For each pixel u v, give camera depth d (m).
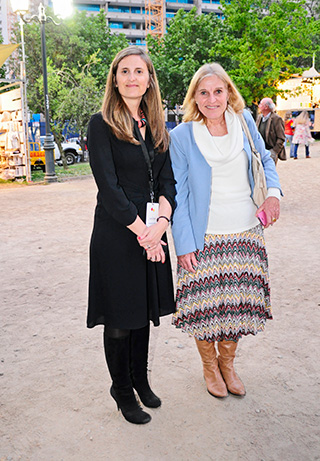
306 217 7.61
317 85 23.66
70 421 2.48
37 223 8.04
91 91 19.27
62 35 29.42
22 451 2.25
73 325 3.73
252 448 2.23
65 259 5.66
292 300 4.10
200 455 2.19
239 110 2.58
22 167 15.14
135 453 2.21
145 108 2.38
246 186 2.59
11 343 3.43
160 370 3.01
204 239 2.56
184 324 2.64
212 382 2.71
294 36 22.70
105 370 3.03
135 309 2.36
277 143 7.12
